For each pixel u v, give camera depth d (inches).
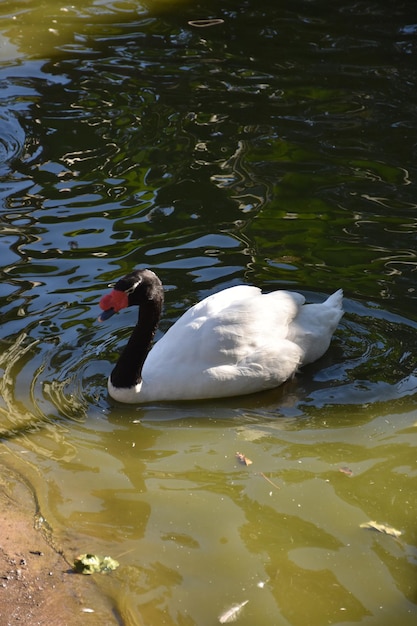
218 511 230.1
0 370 285.7
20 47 529.3
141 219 368.5
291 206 378.9
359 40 535.5
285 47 526.3
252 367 281.9
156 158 415.2
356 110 459.2
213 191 388.8
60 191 388.2
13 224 363.6
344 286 328.5
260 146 426.0
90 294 322.7
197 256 344.5
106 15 575.2
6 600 198.4
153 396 280.8
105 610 196.9
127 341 304.5
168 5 589.0
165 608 197.5
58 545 215.9
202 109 459.2
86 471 245.3
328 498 235.5
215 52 521.3
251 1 592.4
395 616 196.7
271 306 291.6
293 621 194.9
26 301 317.7
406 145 427.8
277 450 256.4
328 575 208.4
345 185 394.9
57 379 284.8
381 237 358.0
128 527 223.5
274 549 216.5
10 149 421.7
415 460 250.8
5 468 244.1
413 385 283.3
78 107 461.1
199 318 288.2
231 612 196.9
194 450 257.1
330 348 302.5
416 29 550.6
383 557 214.4
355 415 271.6
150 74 495.8
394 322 311.1
